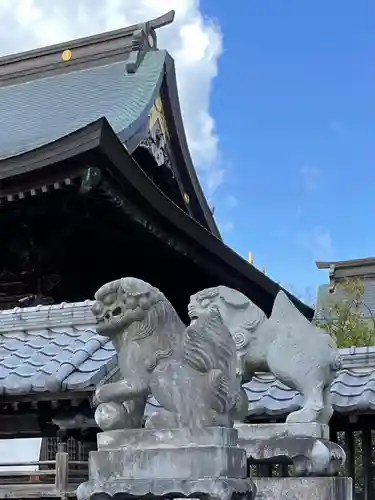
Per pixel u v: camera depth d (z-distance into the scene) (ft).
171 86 44.83
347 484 15.90
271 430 16.26
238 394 13.30
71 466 21.81
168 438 12.08
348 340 59.52
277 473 23.00
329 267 107.96
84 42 52.08
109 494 11.82
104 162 29.32
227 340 12.44
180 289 45.27
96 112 43.19
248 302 18.20
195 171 46.29
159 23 49.29
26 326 25.00
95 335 22.94
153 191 32.24
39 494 19.84
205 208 47.91
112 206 32.32
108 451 12.28
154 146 42.70
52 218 34.12
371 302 95.55
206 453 11.64
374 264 104.73
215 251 38.40
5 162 30.32
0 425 21.72
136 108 41.60
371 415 22.77
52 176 30.45
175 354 12.92
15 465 20.67
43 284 37.93
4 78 53.98
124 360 13.14
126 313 13.14
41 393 20.02
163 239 35.68
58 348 22.91
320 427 16.43
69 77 51.44
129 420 13.14
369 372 24.26
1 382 20.52
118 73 48.34
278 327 17.84
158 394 12.48
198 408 12.12
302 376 17.13
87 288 40.75
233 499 11.53
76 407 20.13
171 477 11.63
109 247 38.04
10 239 36.32
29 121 46.01
